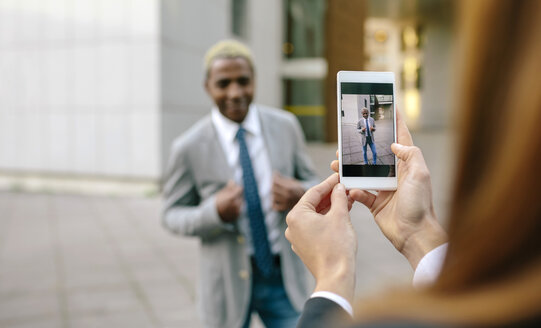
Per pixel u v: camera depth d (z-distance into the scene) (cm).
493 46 33
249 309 192
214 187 194
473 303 32
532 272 31
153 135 854
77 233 596
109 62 876
